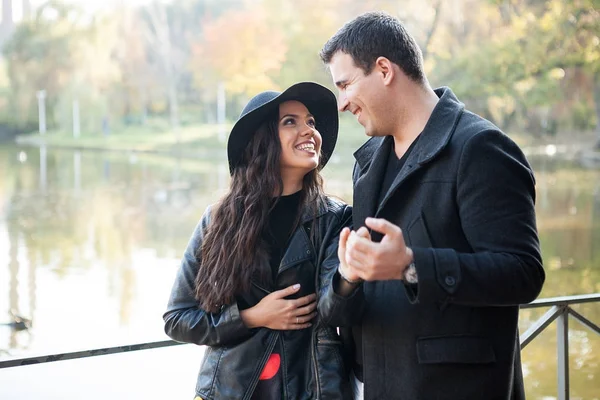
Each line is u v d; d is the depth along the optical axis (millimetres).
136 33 45500
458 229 1536
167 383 6059
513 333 1581
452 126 1560
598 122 25859
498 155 1488
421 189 1576
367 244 1390
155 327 11336
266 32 36812
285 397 1739
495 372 1544
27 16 45625
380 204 1675
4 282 14414
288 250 1803
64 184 29562
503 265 1414
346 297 1596
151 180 30172
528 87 23859
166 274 15461
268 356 1743
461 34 25875
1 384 6289
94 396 5848
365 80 1600
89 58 45406
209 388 1760
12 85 45406
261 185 1813
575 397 6500
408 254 1405
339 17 35094
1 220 22234
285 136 1823
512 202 1471
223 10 43844
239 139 1849
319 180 1906
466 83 23594
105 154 39031
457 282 1394
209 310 1772
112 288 14078
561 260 13953
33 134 45719
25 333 10766
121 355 6887
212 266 1793
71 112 45312
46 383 6254
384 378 1620
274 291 1800
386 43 1578
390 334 1601
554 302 2398
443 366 1533
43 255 17469
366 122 1646
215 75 39688
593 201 20078
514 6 23891
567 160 25594
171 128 42812
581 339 8297
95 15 45500
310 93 1836
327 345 1756
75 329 11008
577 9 21328
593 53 21641
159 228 21188
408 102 1617
